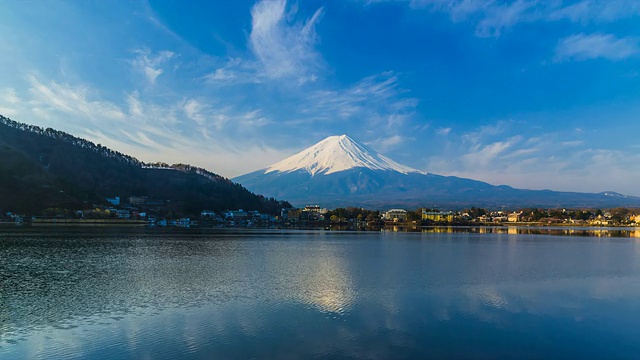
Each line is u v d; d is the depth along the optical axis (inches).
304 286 1914.4
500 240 5482.3
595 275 2299.5
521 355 1084.5
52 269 2315.5
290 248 4001.0
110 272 2250.2
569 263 2849.4
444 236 6505.9
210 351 1071.6
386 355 1064.8
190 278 2100.1
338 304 1565.0
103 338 1163.3
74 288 1807.3
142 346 1105.4
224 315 1397.6
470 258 3166.8
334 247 4190.5
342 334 1219.2
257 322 1325.0
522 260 3036.4
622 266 2694.4
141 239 4719.5
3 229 5728.3
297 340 1162.0
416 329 1275.8
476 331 1266.0
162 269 2396.7
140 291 1764.3
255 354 1054.4
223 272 2313.0
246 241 4921.3
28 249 3262.8
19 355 1039.6
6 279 1998.0
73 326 1267.2
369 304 1572.3
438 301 1631.4
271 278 2133.4
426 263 2822.3
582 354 1099.3
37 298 1611.7
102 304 1531.7
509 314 1456.7
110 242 4151.1
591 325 1342.3
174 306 1514.5
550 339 1205.7
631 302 1646.2
